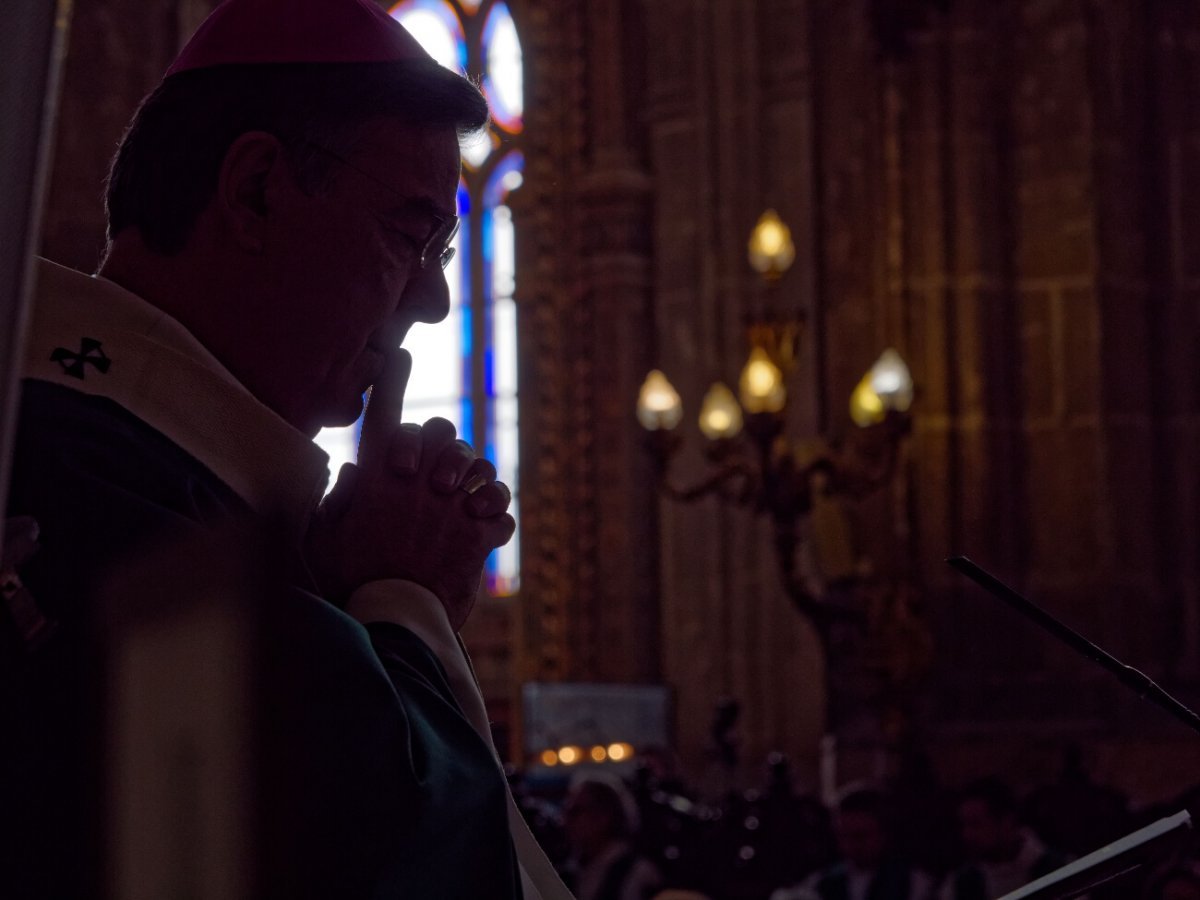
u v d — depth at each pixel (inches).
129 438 39.1
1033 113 590.2
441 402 775.1
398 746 35.0
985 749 550.6
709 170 661.9
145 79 637.9
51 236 609.6
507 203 760.3
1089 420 576.1
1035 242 587.8
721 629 644.7
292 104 46.0
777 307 634.2
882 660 405.4
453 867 35.9
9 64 23.3
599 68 692.1
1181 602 571.8
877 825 280.7
